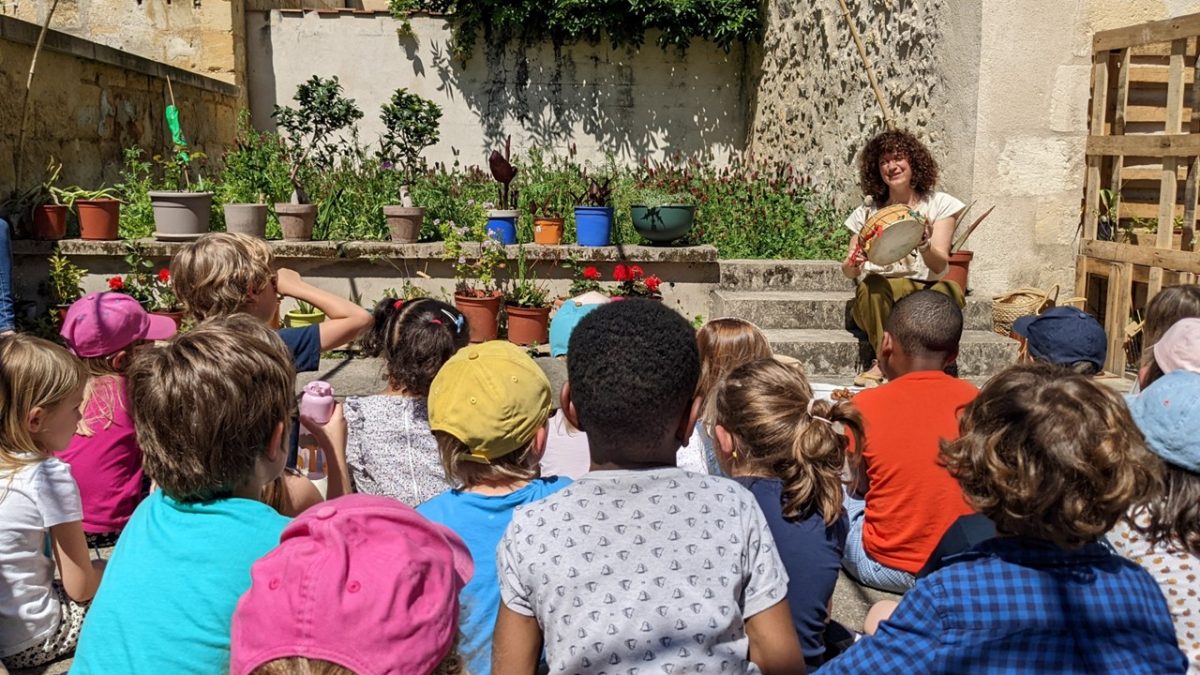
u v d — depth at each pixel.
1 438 2.38
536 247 6.00
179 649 1.46
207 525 1.55
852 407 2.21
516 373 1.92
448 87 9.70
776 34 9.24
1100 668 1.39
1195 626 1.83
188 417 1.53
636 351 1.49
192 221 5.73
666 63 9.99
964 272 5.64
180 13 8.51
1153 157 5.92
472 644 1.82
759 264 6.25
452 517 1.88
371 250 5.86
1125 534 1.92
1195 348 2.22
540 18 9.62
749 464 2.20
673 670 1.36
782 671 1.46
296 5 9.80
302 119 7.02
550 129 9.88
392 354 2.60
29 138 5.62
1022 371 1.54
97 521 2.89
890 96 6.92
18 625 2.43
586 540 1.43
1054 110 5.79
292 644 1.14
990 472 1.45
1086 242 5.87
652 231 6.13
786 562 2.08
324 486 3.21
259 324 1.77
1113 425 1.40
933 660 1.44
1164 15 5.75
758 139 9.84
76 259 5.64
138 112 6.99
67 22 8.37
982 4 5.65
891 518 2.81
